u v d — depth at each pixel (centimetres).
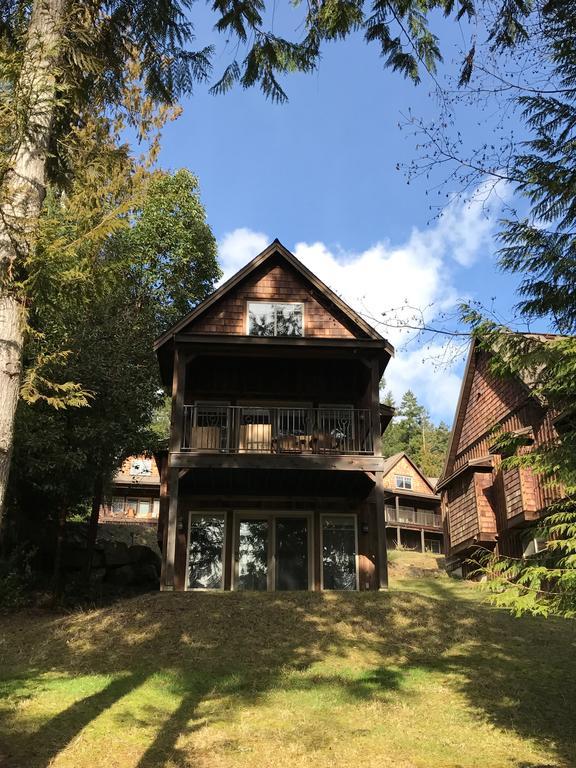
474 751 664
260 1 641
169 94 765
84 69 661
